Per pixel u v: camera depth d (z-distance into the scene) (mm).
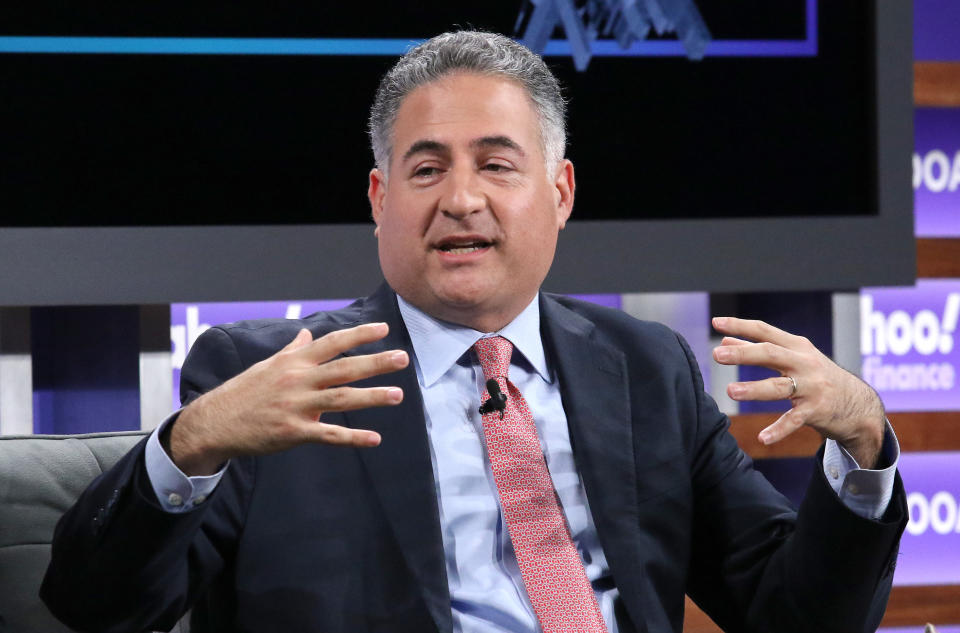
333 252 9383
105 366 9805
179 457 3781
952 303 11391
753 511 5059
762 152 9867
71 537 3980
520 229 4711
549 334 5176
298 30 9344
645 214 9766
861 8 9922
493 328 4980
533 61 4969
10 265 8992
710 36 9773
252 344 4820
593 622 4488
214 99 9289
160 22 9180
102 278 9109
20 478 5262
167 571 4008
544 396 5020
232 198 9320
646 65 9719
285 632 4375
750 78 9836
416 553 4461
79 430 9875
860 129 9977
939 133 11516
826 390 4047
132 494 3850
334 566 4449
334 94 9422
